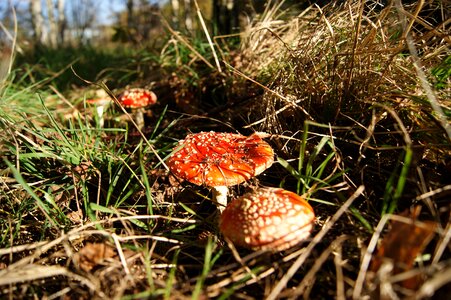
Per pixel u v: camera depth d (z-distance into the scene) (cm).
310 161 31
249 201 27
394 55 32
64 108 63
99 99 62
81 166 37
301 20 51
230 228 26
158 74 70
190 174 31
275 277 27
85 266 27
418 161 31
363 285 24
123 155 41
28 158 39
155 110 62
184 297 24
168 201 39
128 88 70
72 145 39
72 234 28
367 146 31
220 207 35
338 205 30
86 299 25
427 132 31
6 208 36
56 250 30
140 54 80
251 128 44
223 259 30
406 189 30
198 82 59
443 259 24
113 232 31
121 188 38
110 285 26
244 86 53
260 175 39
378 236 25
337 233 30
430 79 33
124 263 26
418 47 35
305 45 43
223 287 26
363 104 35
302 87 41
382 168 34
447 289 21
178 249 29
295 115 41
